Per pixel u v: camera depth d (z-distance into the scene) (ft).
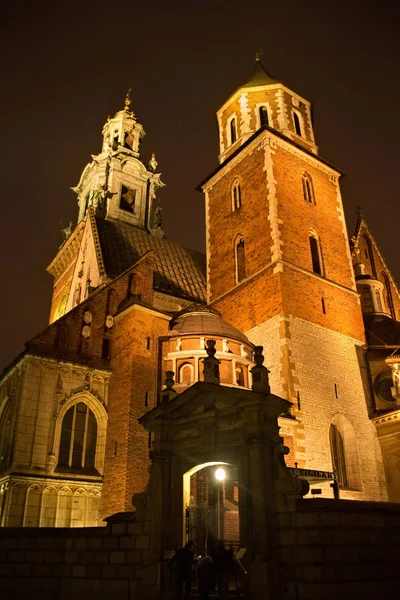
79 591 55.77
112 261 134.21
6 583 57.98
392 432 94.02
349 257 117.70
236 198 122.52
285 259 101.86
